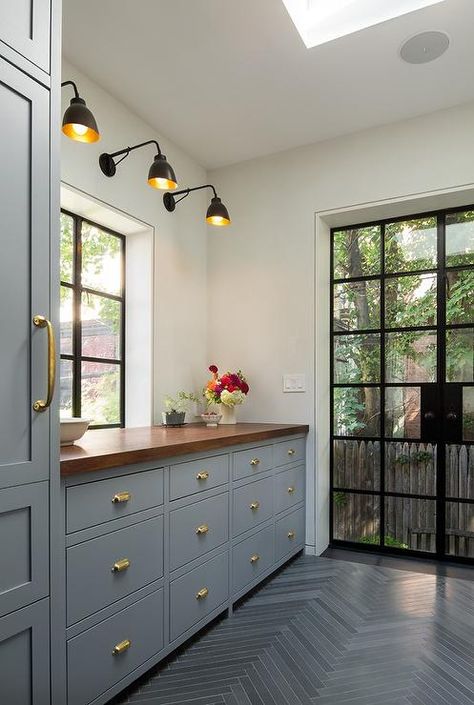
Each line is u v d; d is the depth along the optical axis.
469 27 2.11
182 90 2.57
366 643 1.97
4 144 1.19
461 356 2.95
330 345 3.32
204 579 2.04
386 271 3.19
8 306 1.19
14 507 1.18
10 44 1.21
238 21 2.08
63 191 2.33
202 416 2.93
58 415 1.31
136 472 1.67
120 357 2.95
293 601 2.37
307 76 2.46
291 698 1.63
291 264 3.19
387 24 2.10
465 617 2.19
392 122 2.92
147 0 1.95
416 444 3.06
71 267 2.63
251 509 2.43
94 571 1.48
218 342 3.41
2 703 1.15
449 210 3.00
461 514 2.92
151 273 2.91
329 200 3.10
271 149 3.24
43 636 1.27
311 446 3.06
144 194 2.86
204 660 1.85
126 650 1.60
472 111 2.72
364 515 3.19
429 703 1.60
